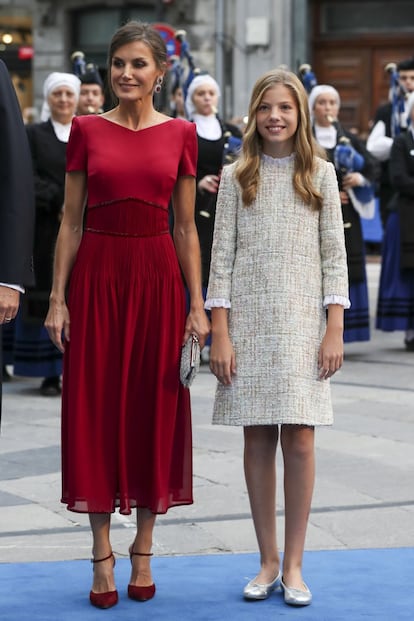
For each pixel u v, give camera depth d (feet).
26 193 20.86
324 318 23.57
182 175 23.77
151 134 23.29
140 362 23.12
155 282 23.13
